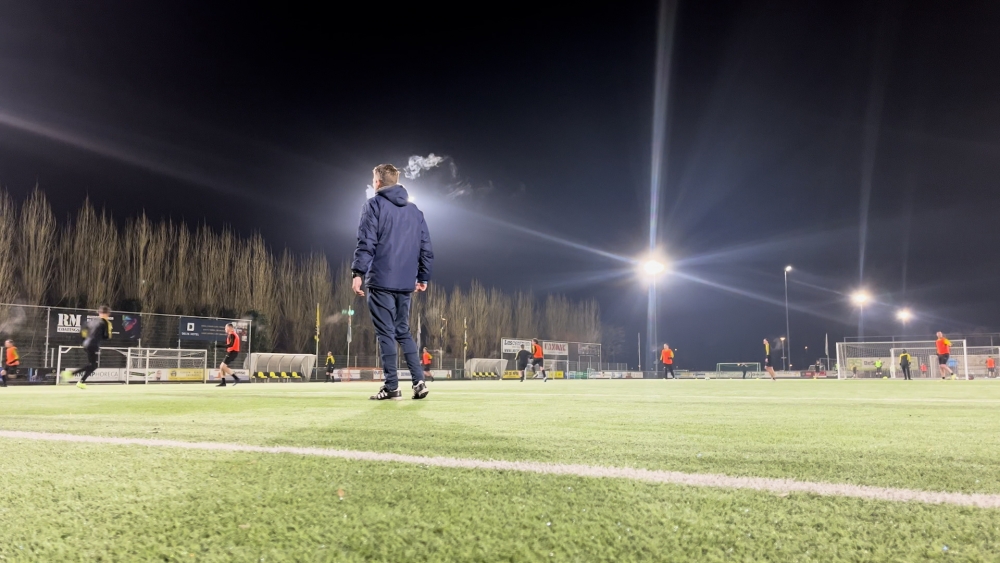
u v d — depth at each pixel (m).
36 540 1.22
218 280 36.50
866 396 7.16
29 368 22.12
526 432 2.81
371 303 5.22
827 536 1.21
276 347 39.03
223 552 1.15
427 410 4.18
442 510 1.40
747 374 45.72
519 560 1.09
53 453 2.18
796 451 2.24
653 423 3.27
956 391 9.30
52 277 30.25
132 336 25.12
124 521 1.34
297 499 1.50
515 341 46.91
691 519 1.32
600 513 1.36
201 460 2.03
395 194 5.12
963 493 1.55
